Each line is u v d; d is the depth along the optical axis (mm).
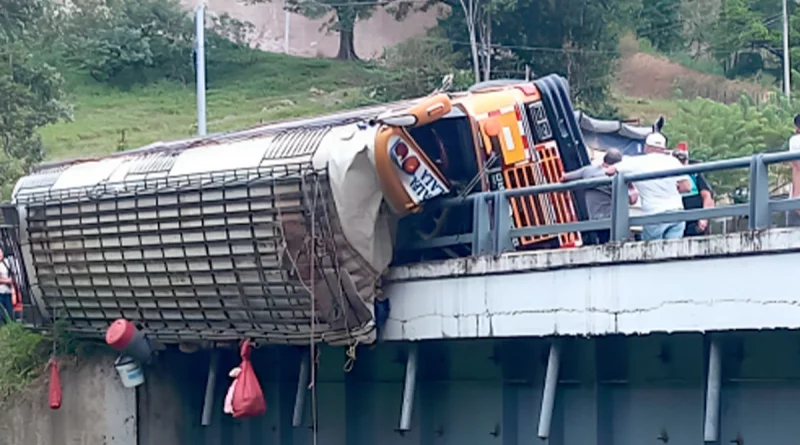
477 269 11883
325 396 14320
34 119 29031
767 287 9383
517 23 43312
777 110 36219
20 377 16531
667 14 54469
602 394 11281
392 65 47438
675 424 10750
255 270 13102
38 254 15844
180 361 16422
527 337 11758
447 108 12422
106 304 15477
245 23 57531
